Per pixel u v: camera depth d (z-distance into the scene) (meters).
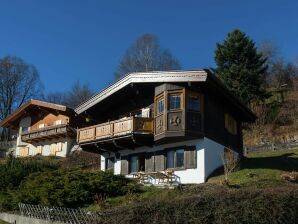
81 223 16.91
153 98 28.94
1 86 77.19
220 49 57.28
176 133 25.95
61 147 52.53
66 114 52.75
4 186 27.28
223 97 28.91
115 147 30.86
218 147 28.08
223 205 14.16
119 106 31.77
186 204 14.54
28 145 57.31
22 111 57.34
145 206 15.05
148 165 28.86
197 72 25.61
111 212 15.63
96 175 23.81
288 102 59.38
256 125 53.66
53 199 21.50
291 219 13.87
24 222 21.11
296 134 49.34
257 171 24.50
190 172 26.39
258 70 55.75
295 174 22.30
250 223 13.75
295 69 72.25
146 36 74.88
